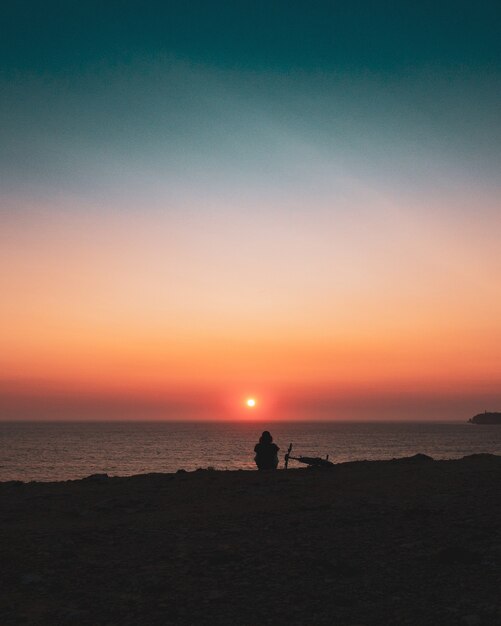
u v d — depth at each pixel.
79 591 6.98
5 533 9.56
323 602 6.60
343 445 148.75
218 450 127.75
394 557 8.06
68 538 9.16
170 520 10.46
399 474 15.34
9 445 143.50
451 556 7.88
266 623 6.08
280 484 14.31
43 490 14.49
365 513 10.59
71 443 155.88
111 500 12.46
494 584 6.99
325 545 8.66
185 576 7.42
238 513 10.94
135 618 6.23
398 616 6.21
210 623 6.10
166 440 178.12
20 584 7.19
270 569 7.65
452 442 169.62
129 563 7.94
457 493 12.20
